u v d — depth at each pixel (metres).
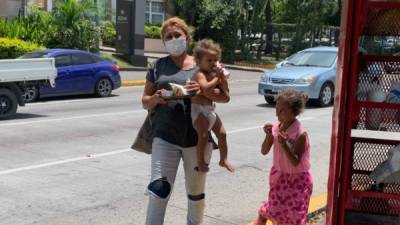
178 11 37.50
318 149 10.11
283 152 4.59
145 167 8.33
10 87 13.01
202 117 4.57
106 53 30.61
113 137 10.68
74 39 27.27
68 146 9.71
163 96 4.49
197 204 4.89
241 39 38.75
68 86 17.64
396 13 4.07
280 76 16.48
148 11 45.78
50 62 13.73
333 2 41.31
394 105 4.04
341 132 4.02
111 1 39.34
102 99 17.92
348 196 4.28
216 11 36.56
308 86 16.30
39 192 6.88
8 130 11.16
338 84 4.14
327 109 16.34
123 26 29.78
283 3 44.03
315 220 6.02
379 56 4.15
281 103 4.57
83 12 28.20
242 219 6.05
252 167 8.52
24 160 8.55
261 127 12.39
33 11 28.59
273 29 41.12
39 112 14.26
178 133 4.61
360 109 4.31
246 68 34.50
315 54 17.98
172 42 4.61
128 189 7.13
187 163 4.75
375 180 4.42
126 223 5.84
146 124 4.84
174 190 7.13
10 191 6.88
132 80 23.78
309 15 40.69
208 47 4.46
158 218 4.55
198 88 4.45
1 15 29.39
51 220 5.88
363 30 4.25
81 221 5.87
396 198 4.22
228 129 12.01
